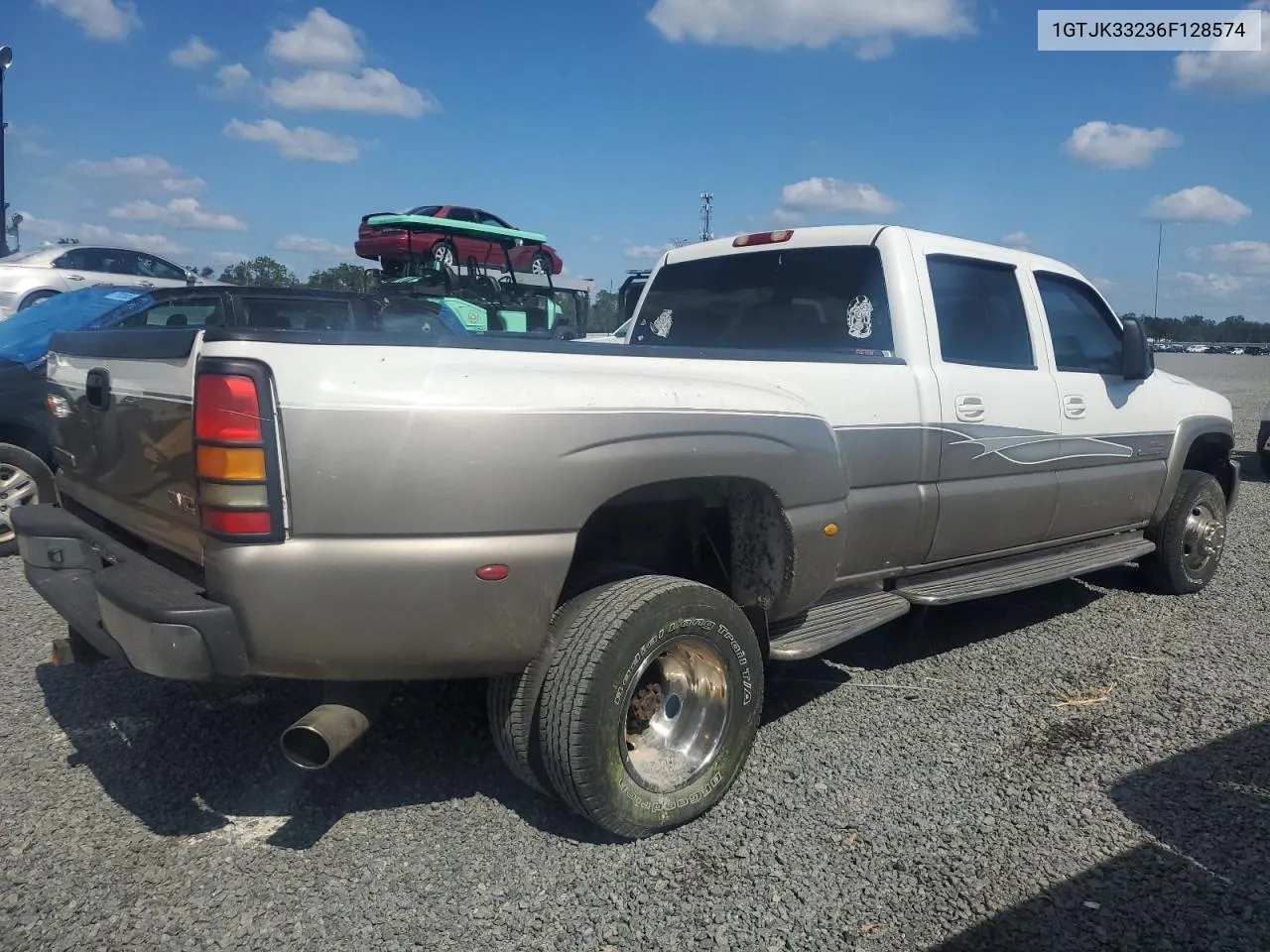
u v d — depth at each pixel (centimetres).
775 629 387
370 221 1741
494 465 279
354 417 265
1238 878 299
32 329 720
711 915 278
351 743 280
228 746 378
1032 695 442
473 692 432
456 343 289
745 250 506
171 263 1775
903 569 434
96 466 354
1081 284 545
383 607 273
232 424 259
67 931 266
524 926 271
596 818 303
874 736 397
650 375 327
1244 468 1239
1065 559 517
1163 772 367
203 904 278
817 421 367
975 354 466
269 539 262
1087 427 512
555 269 2200
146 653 269
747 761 370
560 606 311
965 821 330
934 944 266
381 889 288
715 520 380
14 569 634
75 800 336
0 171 1591
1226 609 584
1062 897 288
